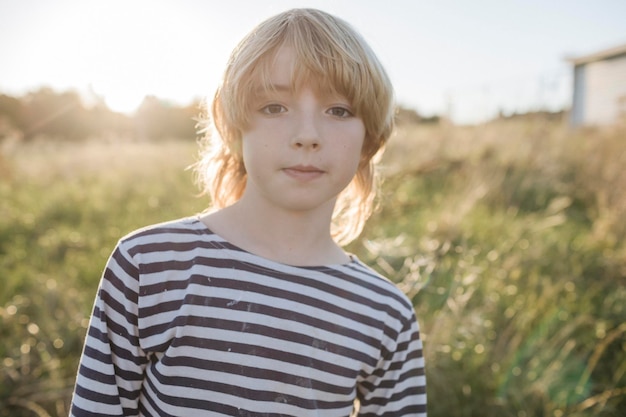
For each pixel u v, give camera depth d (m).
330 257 1.14
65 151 9.38
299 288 1.07
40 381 2.22
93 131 10.26
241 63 1.02
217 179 1.27
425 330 2.43
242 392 1.00
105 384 0.99
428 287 2.71
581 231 4.40
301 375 1.04
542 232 4.24
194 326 1.00
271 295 1.04
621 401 2.34
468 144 7.30
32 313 2.80
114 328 1.01
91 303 2.79
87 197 5.70
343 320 1.09
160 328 1.00
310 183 1.00
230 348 1.00
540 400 2.28
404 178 3.98
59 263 3.65
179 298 1.01
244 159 1.05
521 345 2.61
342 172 1.04
